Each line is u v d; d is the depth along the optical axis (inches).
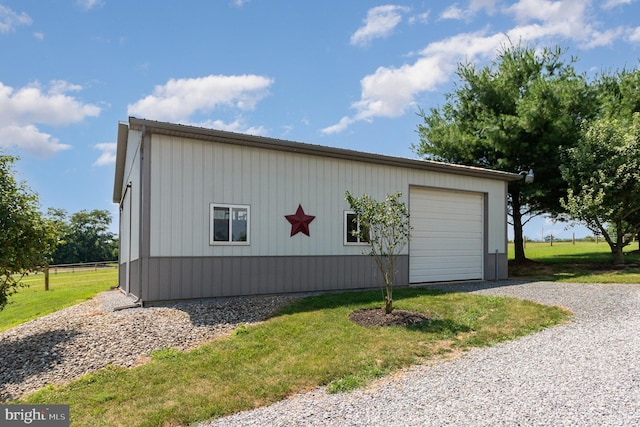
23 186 275.0
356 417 133.6
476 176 479.8
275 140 337.7
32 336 239.1
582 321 255.9
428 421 127.3
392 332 232.7
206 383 170.2
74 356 204.4
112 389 167.5
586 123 572.1
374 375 175.3
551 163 600.4
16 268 271.9
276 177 352.5
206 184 320.2
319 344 213.0
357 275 393.1
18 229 265.9
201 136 312.7
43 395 165.8
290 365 186.2
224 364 189.8
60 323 261.0
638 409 130.3
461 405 139.0
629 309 284.0
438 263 450.3
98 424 139.2
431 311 279.4
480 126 643.5
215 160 325.1
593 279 446.3
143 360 199.8
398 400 146.9
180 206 309.0
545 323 252.5
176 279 305.1
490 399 143.1
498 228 498.3
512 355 195.6
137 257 324.2
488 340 221.8
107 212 2571.4
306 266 364.2
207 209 319.3
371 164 406.0
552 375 165.6
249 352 203.9
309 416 136.9
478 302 307.4
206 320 257.4
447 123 719.1
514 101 652.1
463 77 701.3
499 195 502.0
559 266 623.8
